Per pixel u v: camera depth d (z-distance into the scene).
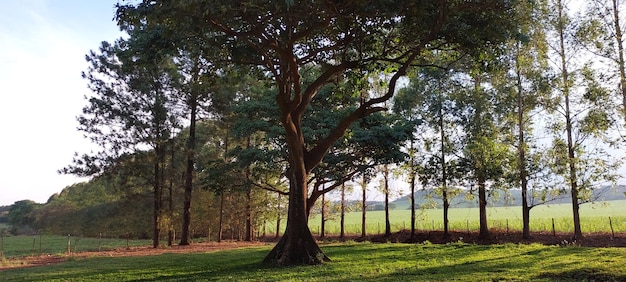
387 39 13.59
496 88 25.67
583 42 21.45
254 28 11.48
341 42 13.32
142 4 10.30
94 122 24.59
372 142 21.59
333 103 23.23
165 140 25.53
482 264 12.24
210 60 14.27
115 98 25.03
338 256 15.41
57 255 21.36
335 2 10.78
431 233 32.12
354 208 36.56
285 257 13.20
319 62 15.22
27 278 12.45
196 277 11.42
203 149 31.31
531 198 27.36
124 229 39.06
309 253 13.27
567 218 40.34
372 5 10.46
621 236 25.08
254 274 11.40
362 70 14.28
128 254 21.06
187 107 27.94
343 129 14.45
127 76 24.72
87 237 41.31
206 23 11.32
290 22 11.87
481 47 12.86
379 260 13.92
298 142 13.81
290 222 13.62
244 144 31.92
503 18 12.10
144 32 13.23
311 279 10.19
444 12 11.29
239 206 35.69
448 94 27.58
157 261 16.41
